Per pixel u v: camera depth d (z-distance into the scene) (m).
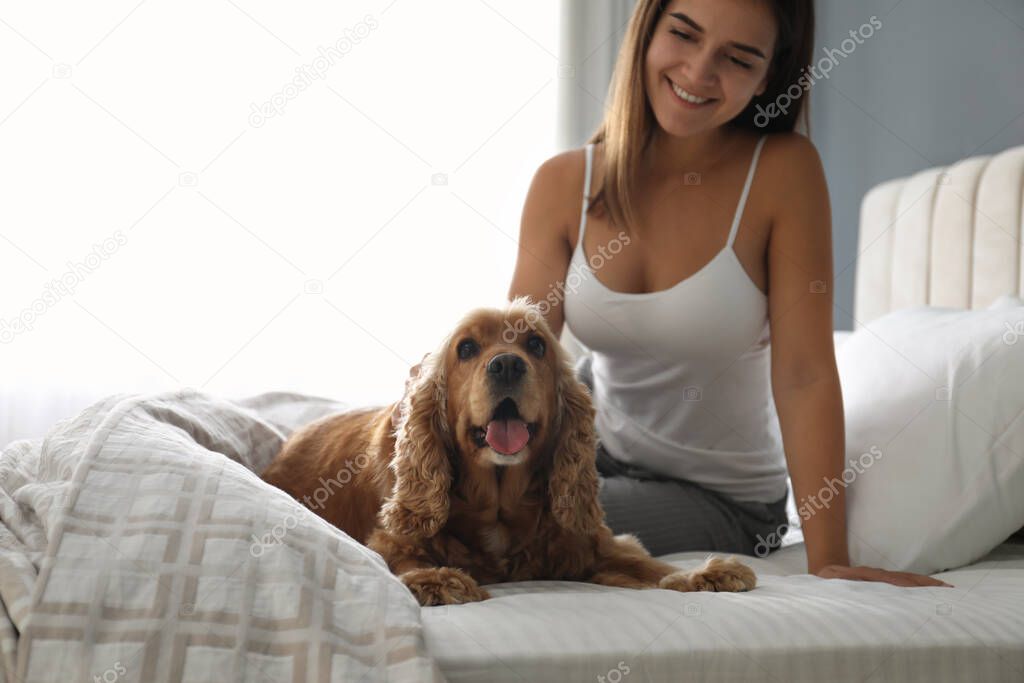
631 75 1.84
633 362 1.91
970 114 3.17
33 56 3.56
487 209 3.93
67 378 3.56
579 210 1.92
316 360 3.76
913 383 1.71
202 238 3.68
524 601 1.16
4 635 0.97
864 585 1.34
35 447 1.46
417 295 3.85
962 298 2.66
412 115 3.89
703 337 1.80
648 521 1.79
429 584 1.21
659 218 1.86
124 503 1.11
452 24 3.93
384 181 3.84
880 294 3.18
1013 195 2.46
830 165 3.88
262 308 3.72
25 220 3.54
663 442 1.89
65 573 1.01
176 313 3.65
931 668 1.08
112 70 3.62
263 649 0.98
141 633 0.97
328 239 3.79
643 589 1.34
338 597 1.03
